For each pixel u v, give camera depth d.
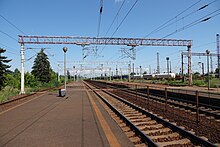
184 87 50.03
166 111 16.98
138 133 9.94
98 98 29.92
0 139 9.58
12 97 32.62
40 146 8.42
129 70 91.06
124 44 45.88
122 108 19.62
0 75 44.94
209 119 13.70
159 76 101.69
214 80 66.00
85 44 44.88
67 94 37.94
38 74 78.31
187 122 12.62
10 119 14.59
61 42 44.16
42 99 29.09
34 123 12.97
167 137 9.58
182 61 68.94
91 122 12.90
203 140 8.09
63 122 13.02
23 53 38.81
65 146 8.34
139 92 39.44
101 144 8.49
